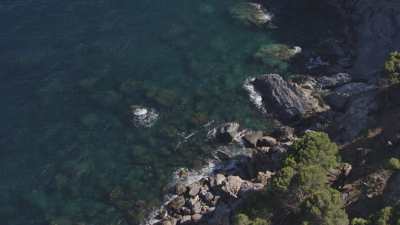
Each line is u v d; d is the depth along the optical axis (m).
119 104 94.25
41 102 94.88
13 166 87.19
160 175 85.69
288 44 102.12
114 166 86.88
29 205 83.12
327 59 99.44
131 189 84.31
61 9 108.81
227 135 88.75
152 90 95.81
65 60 100.81
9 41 103.75
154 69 98.94
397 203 68.94
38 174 86.31
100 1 110.19
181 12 107.69
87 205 83.00
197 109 93.12
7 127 91.75
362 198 72.25
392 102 84.19
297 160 75.06
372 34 99.88
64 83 97.38
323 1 107.88
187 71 98.44
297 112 91.06
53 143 89.69
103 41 103.38
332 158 75.50
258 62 99.31
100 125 91.69
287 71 97.94
